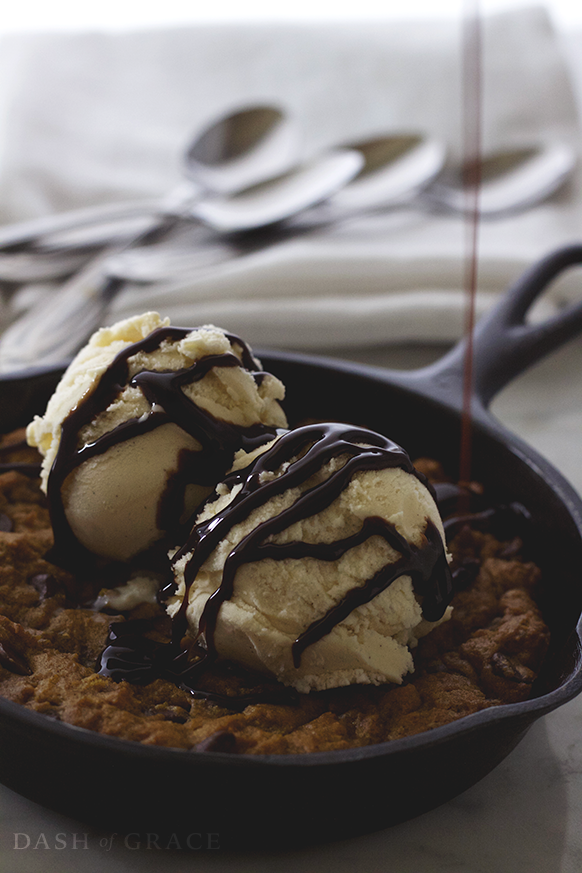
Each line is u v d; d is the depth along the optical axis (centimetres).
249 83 64
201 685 37
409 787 33
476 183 50
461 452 45
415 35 66
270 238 56
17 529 43
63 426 42
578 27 71
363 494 38
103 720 34
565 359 54
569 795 39
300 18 70
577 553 42
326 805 32
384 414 47
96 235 55
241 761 30
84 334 51
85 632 40
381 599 38
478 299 54
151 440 41
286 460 39
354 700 37
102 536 42
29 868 34
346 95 64
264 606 37
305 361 47
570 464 49
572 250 49
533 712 32
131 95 63
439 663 40
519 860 36
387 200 58
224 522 38
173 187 59
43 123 60
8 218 57
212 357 42
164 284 54
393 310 53
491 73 63
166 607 40
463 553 43
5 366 49
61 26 71
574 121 62
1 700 31
